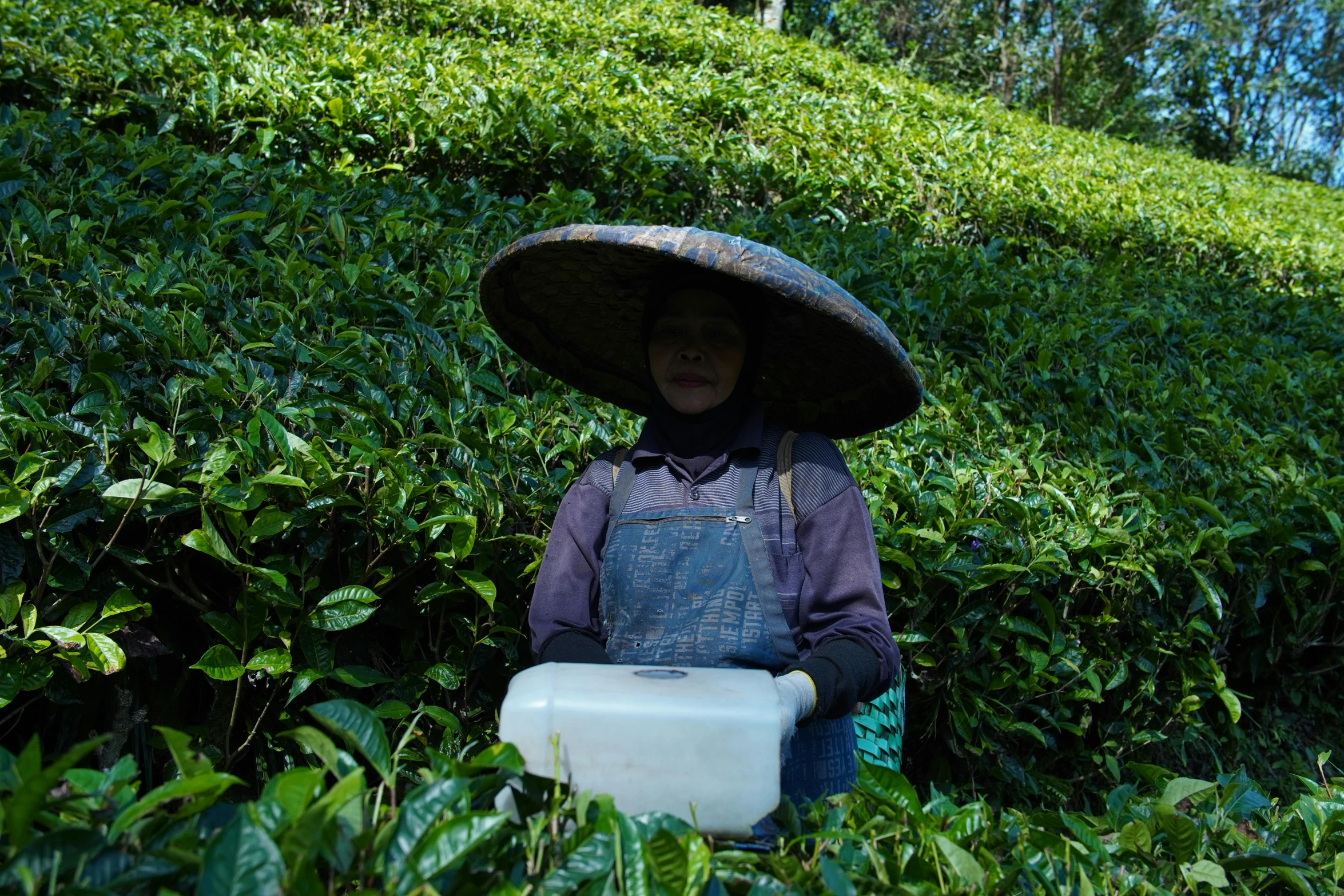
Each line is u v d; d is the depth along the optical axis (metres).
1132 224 6.96
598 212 4.88
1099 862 1.48
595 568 1.85
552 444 2.57
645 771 1.31
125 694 1.99
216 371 2.31
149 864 1.00
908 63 17.75
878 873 1.28
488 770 1.26
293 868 0.99
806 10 19.20
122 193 3.26
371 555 2.08
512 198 4.30
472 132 4.88
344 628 1.97
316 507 1.99
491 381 2.74
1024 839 1.50
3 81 4.46
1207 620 3.03
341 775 1.20
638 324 2.13
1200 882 1.55
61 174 3.34
